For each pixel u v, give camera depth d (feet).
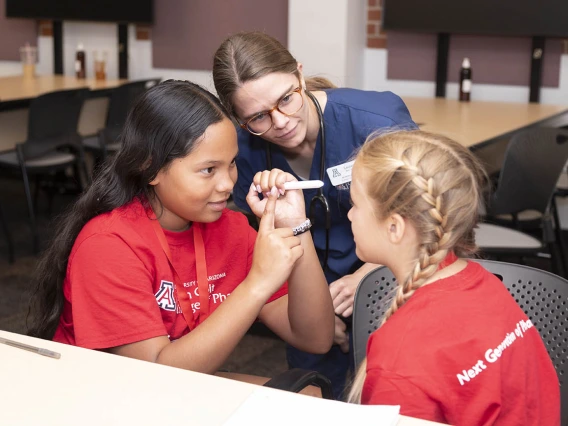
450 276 3.82
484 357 3.57
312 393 5.59
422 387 3.47
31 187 19.04
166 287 4.89
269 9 17.33
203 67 18.30
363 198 3.95
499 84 15.42
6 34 20.25
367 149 4.04
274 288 4.66
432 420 3.47
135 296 4.64
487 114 13.20
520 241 9.64
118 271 4.64
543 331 4.84
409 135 4.08
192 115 4.61
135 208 4.91
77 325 4.67
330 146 6.15
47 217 16.49
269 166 6.36
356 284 6.10
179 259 5.00
